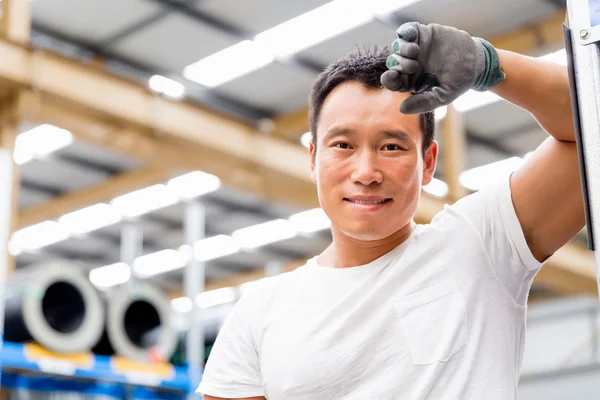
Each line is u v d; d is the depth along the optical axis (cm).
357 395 108
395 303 110
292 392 111
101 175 812
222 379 121
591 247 83
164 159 582
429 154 118
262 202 867
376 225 109
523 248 109
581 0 85
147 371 298
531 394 1039
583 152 85
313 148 120
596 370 995
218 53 598
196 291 460
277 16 548
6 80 478
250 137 618
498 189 113
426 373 105
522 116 684
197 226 484
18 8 499
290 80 636
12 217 507
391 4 533
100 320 287
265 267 1093
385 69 110
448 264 111
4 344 257
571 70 86
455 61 91
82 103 511
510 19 559
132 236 556
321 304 114
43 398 277
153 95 556
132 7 542
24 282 270
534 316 1087
